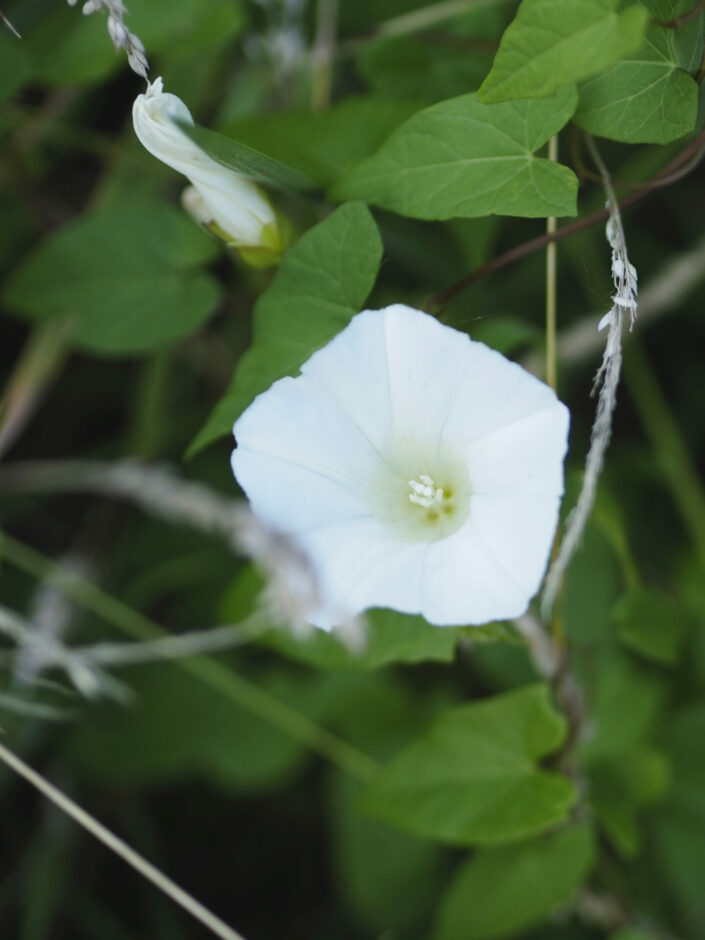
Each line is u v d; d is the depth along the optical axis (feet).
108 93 2.07
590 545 1.85
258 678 1.97
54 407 2.15
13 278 1.84
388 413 1.62
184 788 2.08
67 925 2.03
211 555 2.03
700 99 1.66
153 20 1.84
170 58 2.02
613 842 1.90
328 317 1.66
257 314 1.67
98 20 1.86
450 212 1.64
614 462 2.04
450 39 1.88
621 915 1.86
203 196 1.66
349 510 1.61
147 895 2.05
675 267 2.01
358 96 1.93
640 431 2.09
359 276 1.65
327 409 1.61
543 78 1.55
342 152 1.78
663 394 2.12
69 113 2.05
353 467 1.62
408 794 1.74
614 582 1.85
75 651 1.78
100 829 1.72
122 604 1.97
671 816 1.90
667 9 1.62
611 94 1.64
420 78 1.89
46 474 2.06
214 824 2.08
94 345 1.84
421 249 1.95
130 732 1.96
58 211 2.05
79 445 2.17
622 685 1.85
